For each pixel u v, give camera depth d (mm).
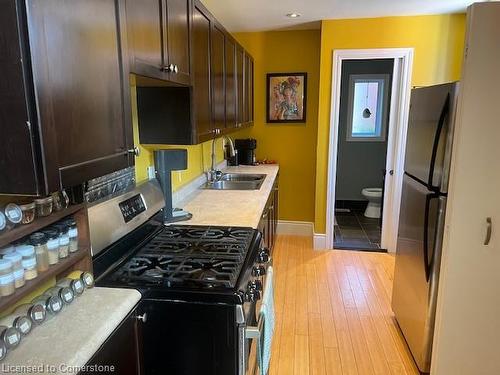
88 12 961
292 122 4410
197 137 2025
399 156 3799
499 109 1650
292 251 4070
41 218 1009
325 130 3875
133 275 1435
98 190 1497
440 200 1870
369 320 2723
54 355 873
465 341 1872
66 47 871
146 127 1988
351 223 5152
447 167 1817
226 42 2789
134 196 1774
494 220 1738
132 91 1902
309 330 2602
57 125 842
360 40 3611
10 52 742
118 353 1073
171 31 1629
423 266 2070
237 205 2580
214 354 1329
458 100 1704
